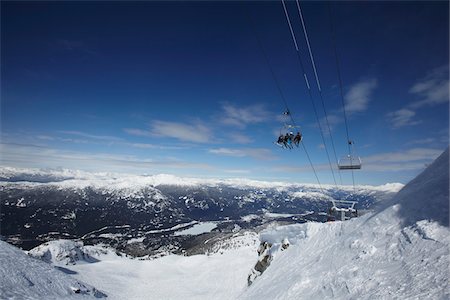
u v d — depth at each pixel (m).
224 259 113.06
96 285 77.50
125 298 66.44
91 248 167.00
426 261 9.71
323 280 13.92
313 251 23.59
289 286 16.75
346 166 30.42
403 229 12.73
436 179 14.25
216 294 58.66
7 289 35.16
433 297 7.91
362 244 14.40
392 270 10.63
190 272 103.81
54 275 49.47
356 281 11.48
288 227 35.81
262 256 37.09
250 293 24.81
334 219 31.64
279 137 20.86
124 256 176.12
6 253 48.06
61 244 143.88
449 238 10.06
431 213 12.15
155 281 91.50
